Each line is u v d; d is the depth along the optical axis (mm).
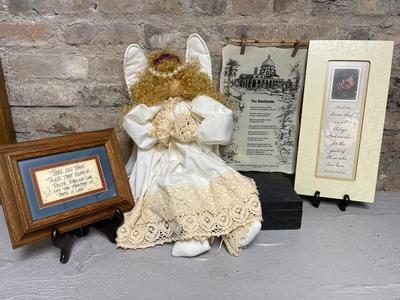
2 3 740
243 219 612
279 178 801
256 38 783
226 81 779
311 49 742
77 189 610
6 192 542
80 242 675
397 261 622
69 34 768
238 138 808
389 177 881
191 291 544
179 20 772
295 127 804
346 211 791
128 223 649
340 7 765
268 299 530
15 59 777
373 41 717
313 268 601
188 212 601
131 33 774
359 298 535
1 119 774
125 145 850
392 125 836
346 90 744
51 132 837
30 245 667
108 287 552
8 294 538
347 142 763
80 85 805
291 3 763
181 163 691
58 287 553
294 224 714
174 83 685
